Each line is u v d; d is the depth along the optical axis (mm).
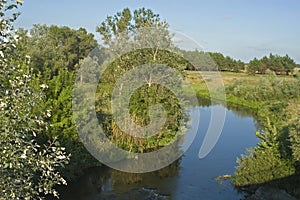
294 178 12438
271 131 14969
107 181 13461
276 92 33781
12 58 5117
